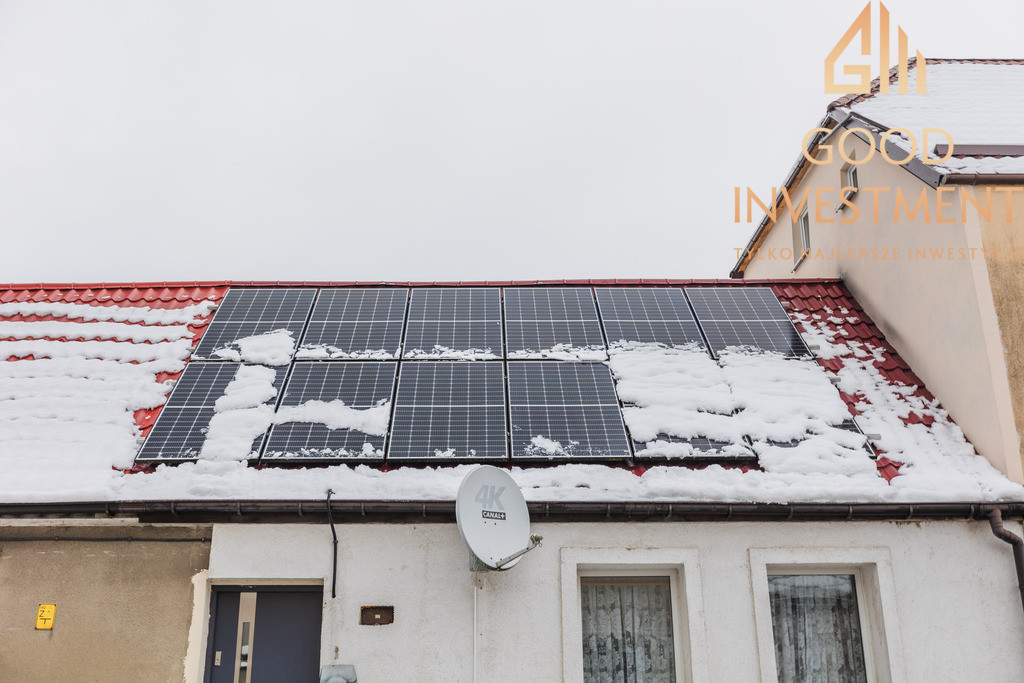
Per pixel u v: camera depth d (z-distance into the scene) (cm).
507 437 884
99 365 1010
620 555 819
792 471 855
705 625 804
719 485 825
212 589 818
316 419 904
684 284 1230
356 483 820
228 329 1073
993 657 803
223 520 817
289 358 1011
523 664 786
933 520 840
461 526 746
